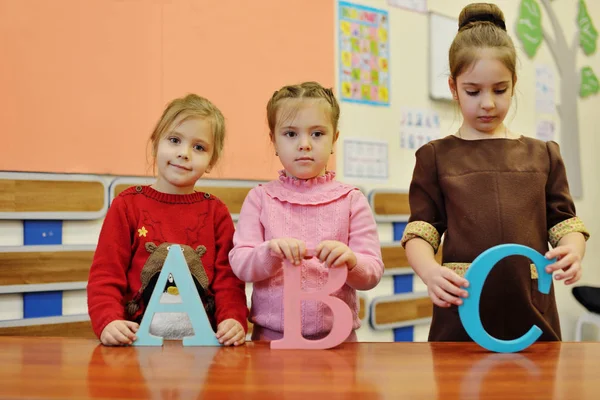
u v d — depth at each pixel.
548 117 2.69
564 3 2.79
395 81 2.26
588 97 2.85
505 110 1.08
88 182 1.59
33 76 1.51
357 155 2.13
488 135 1.16
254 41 1.88
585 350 0.83
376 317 2.09
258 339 1.05
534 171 1.12
